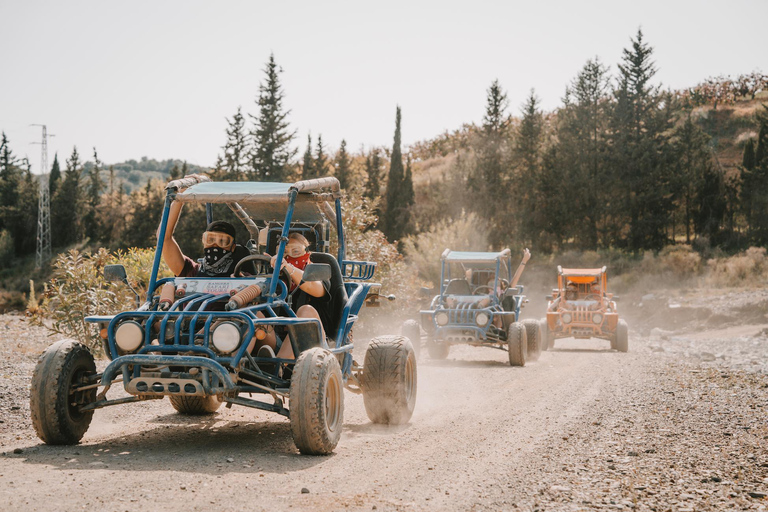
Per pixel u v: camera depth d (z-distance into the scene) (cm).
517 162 5719
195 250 5025
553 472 517
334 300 670
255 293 557
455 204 5409
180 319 524
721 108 8594
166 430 645
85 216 8588
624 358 1573
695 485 494
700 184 5194
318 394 517
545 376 1184
